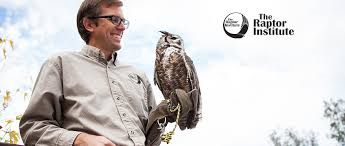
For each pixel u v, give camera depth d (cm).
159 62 261
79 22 208
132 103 195
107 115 182
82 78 188
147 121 201
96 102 184
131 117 189
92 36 204
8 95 262
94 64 195
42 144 178
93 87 187
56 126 182
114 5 205
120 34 205
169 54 258
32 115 185
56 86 188
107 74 194
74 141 172
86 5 205
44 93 185
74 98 185
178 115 193
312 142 1330
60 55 194
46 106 185
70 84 187
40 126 182
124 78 199
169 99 201
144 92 209
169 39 263
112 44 202
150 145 199
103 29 202
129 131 185
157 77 262
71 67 191
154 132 196
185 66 253
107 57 203
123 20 206
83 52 198
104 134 178
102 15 202
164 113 197
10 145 164
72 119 183
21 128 186
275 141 1285
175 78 255
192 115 210
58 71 190
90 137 171
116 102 188
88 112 181
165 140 189
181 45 264
